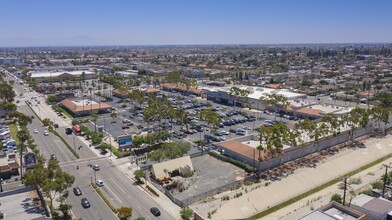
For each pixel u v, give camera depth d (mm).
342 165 92438
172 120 139500
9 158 90062
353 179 81812
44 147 105938
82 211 65688
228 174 85625
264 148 93188
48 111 160625
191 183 80188
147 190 75812
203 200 71375
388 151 105625
